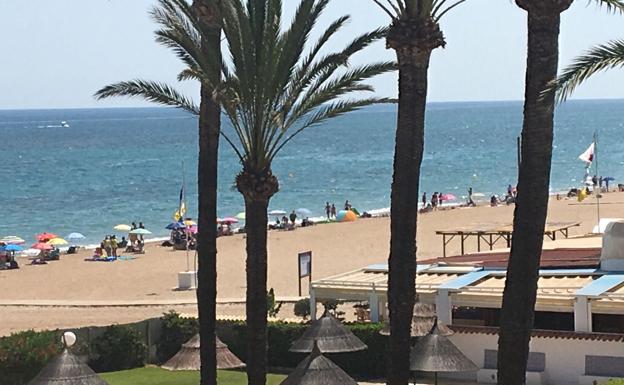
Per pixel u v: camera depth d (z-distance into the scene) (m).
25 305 41.84
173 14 21.47
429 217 72.81
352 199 102.19
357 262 51.75
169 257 58.72
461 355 24.00
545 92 14.26
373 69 21.39
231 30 20.77
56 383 20.33
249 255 21.38
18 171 143.12
